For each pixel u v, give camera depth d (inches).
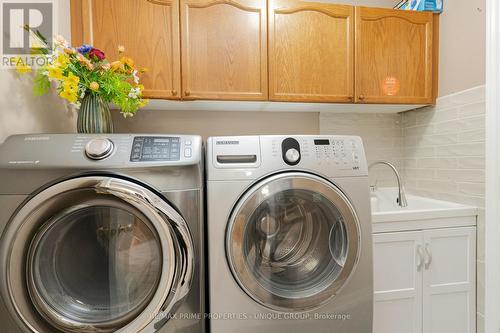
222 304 35.3
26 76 38.6
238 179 35.9
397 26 59.4
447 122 59.2
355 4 70.1
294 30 55.4
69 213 30.9
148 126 64.0
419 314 50.5
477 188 52.4
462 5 55.2
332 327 38.5
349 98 57.8
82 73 39.0
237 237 34.8
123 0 49.8
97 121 41.1
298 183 36.4
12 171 29.6
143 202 29.9
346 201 38.0
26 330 29.4
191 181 33.2
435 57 61.8
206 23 52.6
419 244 50.3
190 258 32.3
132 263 33.5
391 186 73.4
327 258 40.0
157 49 51.1
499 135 48.6
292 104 59.9
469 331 52.2
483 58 51.1
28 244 29.5
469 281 52.2
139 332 30.5
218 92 53.3
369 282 39.6
